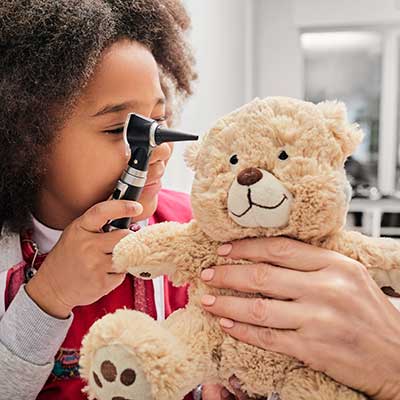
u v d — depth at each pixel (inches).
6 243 24.5
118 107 20.6
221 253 18.3
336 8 95.9
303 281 17.7
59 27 20.6
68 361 24.0
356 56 101.5
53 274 20.6
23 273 24.4
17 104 21.1
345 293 17.8
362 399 17.5
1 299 23.7
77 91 20.4
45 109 21.0
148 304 25.1
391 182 100.7
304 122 17.1
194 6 53.3
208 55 59.9
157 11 25.5
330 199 16.6
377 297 18.3
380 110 101.1
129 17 22.8
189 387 17.1
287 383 17.3
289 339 17.3
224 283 18.0
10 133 21.9
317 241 18.5
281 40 99.3
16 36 20.7
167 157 21.7
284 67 99.8
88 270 19.9
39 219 25.0
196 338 17.7
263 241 17.9
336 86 103.0
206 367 17.7
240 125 17.5
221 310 17.8
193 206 18.1
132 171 19.7
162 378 15.9
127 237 18.9
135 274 19.0
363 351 17.6
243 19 84.2
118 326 16.5
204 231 18.5
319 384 17.3
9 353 21.0
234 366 17.7
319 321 17.3
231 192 16.8
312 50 102.9
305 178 16.5
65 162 21.4
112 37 21.0
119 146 20.9
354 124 18.0
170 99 29.7
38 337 21.0
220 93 67.0
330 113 17.6
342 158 17.5
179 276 19.0
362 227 89.0
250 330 17.5
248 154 17.0
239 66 81.1
